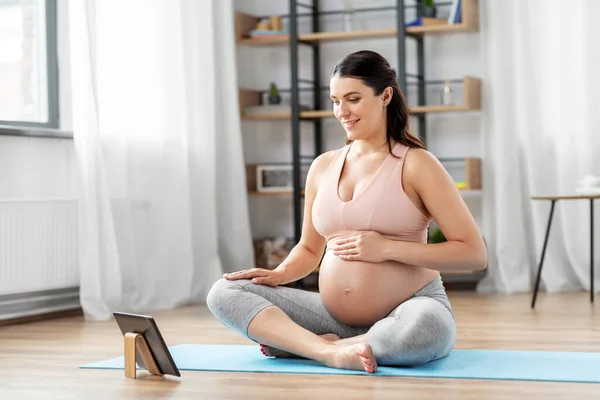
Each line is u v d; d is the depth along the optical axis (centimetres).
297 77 629
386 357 289
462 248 290
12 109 515
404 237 297
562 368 292
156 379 286
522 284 583
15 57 517
